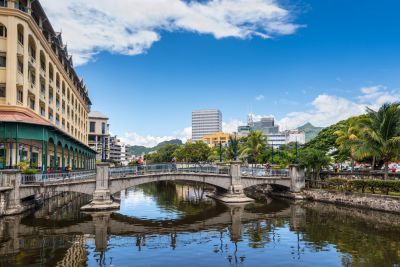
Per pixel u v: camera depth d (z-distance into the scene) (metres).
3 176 29.42
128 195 53.78
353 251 19.45
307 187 47.38
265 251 19.67
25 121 34.19
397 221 28.38
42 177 32.38
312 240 22.17
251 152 70.62
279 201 44.50
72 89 70.69
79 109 82.50
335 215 32.00
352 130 49.81
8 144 39.22
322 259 18.06
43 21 47.00
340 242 21.48
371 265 16.97
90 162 99.31
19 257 17.98
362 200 36.31
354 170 52.53
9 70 37.78
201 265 17.19
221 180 44.16
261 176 46.28
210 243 21.59
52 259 17.77
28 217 29.56
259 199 47.03
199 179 42.94
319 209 36.44
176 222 29.27
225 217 31.89
